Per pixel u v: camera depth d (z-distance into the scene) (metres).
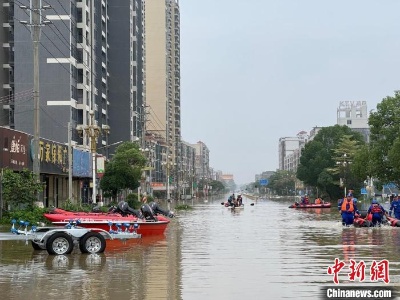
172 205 92.19
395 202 37.81
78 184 69.44
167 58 167.50
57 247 20.59
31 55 66.75
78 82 71.12
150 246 24.17
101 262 18.56
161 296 12.68
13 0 70.00
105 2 89.38
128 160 70.25
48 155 49.88
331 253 20.94
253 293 13.02
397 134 61.50
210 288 13.69
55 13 66.81
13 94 68.81
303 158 109.12
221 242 26.09
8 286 13.91
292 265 17.75
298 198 144.38
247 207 90.94
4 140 38.09
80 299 12.33
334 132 108.44
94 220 25.23
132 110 99.88
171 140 174.25
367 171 65.88
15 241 25.89
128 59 95.62
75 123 69.38
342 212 37.47
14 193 33.44
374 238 27.28
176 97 183.00
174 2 178.25
